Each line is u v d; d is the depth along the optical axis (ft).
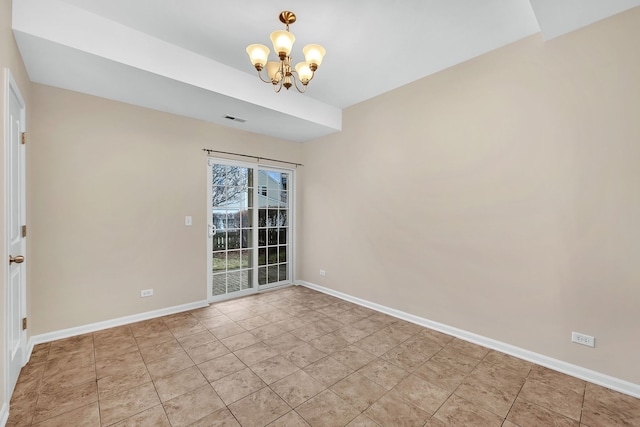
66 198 8.98
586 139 6.97
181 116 11.49
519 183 8.04
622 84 6.49
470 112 9.04
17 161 6.88
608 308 6.69
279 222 15.51
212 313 11.32
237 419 5.54
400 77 10.30
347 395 6.31
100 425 5.35
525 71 7.93
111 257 9.82
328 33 7.80
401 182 11.02
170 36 7.98
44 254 8.59
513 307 8.16
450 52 8.71
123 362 7.55
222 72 9.45
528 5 6.67
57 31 6.59
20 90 6.98
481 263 8.80
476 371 7.30
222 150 12.74
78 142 9.19
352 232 13.04
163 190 11.00
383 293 11.66
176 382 6.71
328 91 11.54
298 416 5.65
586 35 6.95
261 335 9.32
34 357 7.72
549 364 7.49
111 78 8.30
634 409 5.92
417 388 6.58
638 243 6.33
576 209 7.12
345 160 13.37
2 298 5.41
